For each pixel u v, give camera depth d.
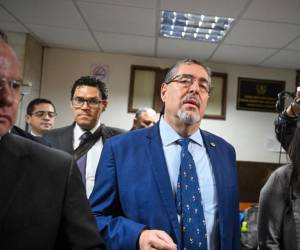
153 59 3.51
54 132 1.75
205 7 2.14
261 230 1.20
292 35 2.53
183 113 0.99
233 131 3.53
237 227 1.00
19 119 2.92
